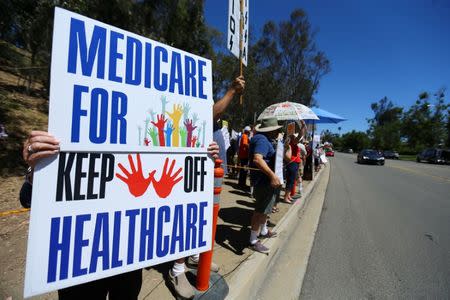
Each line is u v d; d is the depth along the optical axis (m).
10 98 10.14
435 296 3.10
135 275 1.71
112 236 1.50
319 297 2.99
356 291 3.14
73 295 1.53
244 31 2.77
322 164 20.53
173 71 1.75
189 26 9.10
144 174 1.61
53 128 1.32
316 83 22.75
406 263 3.90
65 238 1.36
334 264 3.79
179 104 1.77
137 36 1.62
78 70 1.40
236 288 2.60
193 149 1.84
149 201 1.64
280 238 4.29
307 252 4.14
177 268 2.46
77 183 1.39
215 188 2.40
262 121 3.63
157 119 1.67
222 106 2.46
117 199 1.51
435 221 6.11
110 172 1.49
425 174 17.02
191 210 1.83
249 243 3.75
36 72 7.53
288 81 22.14
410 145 55.44
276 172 3.44
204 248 1.89
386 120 85.75
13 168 6.11
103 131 1.46
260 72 22.14
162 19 8.40
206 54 10.79
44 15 5.44
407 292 3.16
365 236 4.96
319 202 7.70
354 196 8.78
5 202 4.43
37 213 1.29
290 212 5.68
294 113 5.18
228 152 9.62
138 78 1.60
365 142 85.19
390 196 8.97
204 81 1.92
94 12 6.64
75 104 1.38
